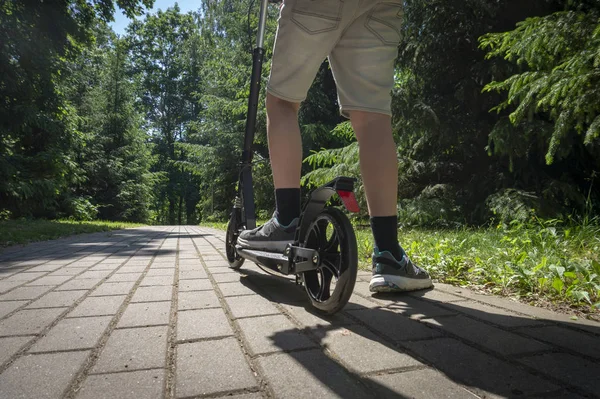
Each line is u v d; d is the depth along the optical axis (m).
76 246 5.57
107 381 1.13
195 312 1.84
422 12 6.28
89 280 2.69
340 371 1.18
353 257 1.60
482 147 6.38
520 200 5.05
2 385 1.10
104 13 13.16
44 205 14.40
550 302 1.98
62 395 1.04
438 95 6.73
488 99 6.09
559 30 3.39
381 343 1.41
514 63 5.26
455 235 4.34
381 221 2.01
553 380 1.12
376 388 1.07
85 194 24.03
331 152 7.70
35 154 14.45
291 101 1.93
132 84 28.58
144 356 1.31
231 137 19.03
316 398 1.02
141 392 1.06
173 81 41.16
